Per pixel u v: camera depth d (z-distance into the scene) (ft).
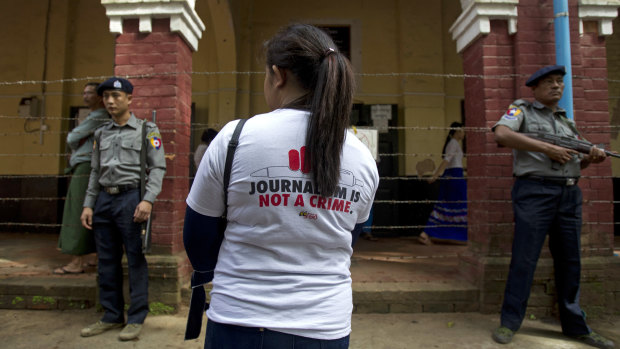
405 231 21.27
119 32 11.21
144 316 9.63
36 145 21.74
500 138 9.16
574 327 9.34
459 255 12.56
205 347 3.63
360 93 22.17
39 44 21.97
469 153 12.15
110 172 9.34
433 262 14.42
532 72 11.14
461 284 11.40
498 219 11.02
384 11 22.52
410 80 21.77
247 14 22.02
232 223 3.67
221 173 3.52
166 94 11.11
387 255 15.84
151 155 9.55
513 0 11.09
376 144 12.68
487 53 11.32
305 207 3.40
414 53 21.89
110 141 9.52
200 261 4.12
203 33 22.38
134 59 11.25
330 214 3.50
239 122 3.64
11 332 9.69
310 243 3.46
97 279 11.00
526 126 9.41
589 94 11.43
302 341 3.30
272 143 3.43
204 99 22.39
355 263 14.01
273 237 3.39
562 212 9.23
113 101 9.45
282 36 3.89
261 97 22.26
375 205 21.36
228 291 3.48
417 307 10.95
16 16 22.41
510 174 11.09
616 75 22.09
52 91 21.88
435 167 21.26
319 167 3.37
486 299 10.86
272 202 3.37
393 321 10.40
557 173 9.11
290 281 3.37
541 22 11.27
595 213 11.23
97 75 22.44
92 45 22.52
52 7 22.17
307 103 3.68
